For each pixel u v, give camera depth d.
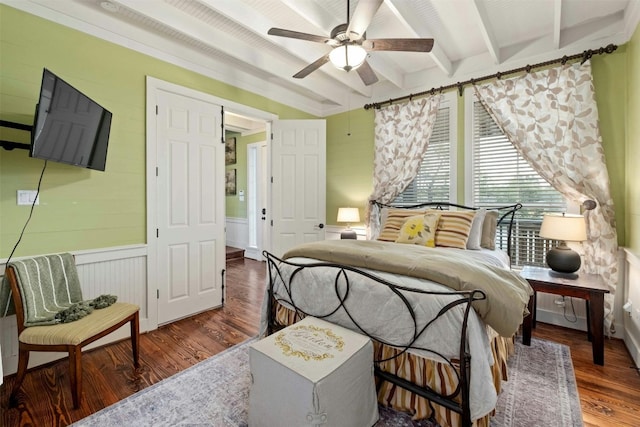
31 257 2.16
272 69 3.52
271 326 2.34
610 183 2.68
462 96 3.52
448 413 1.51
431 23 2.84
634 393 1.89
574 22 2.79
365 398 1.57
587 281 2.42
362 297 1.78
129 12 2.53
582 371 2.14
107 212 2.60
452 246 2.81
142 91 2.80
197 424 1.65
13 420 1.68
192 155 3.19
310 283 2.05
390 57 3.53
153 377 2.08
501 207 3.26
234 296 3.86
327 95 4.31
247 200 6.32
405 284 1.70
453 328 1.47
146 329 2.83
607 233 2.63
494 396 1.37
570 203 2.88
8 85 2.12
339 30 2.15
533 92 3.01
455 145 3.58
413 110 3.87
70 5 2.37
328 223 4.82
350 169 4.57
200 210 3.27
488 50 3.27
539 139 2.96
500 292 1.57
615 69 2.66
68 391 1.94
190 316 3.19
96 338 1.88
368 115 4.36
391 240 3.21
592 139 2.71
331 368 1.38
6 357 2.10
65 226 2.37
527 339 2.51
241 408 1.77
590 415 1.70
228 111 3.60
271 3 2.56
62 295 2.14
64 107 2.04
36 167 2.23
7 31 2.11
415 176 3.87
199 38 2.81
